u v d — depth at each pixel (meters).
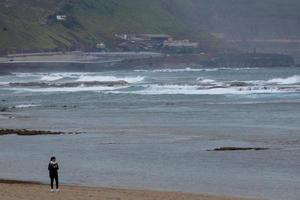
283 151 115.06
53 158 82.94
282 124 156.38
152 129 151.88
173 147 122.69
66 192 80.94
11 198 75.81
